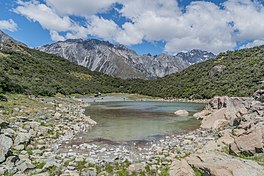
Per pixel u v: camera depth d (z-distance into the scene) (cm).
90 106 5966
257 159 1321
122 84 15250
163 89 11988
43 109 3312
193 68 13862
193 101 9062
